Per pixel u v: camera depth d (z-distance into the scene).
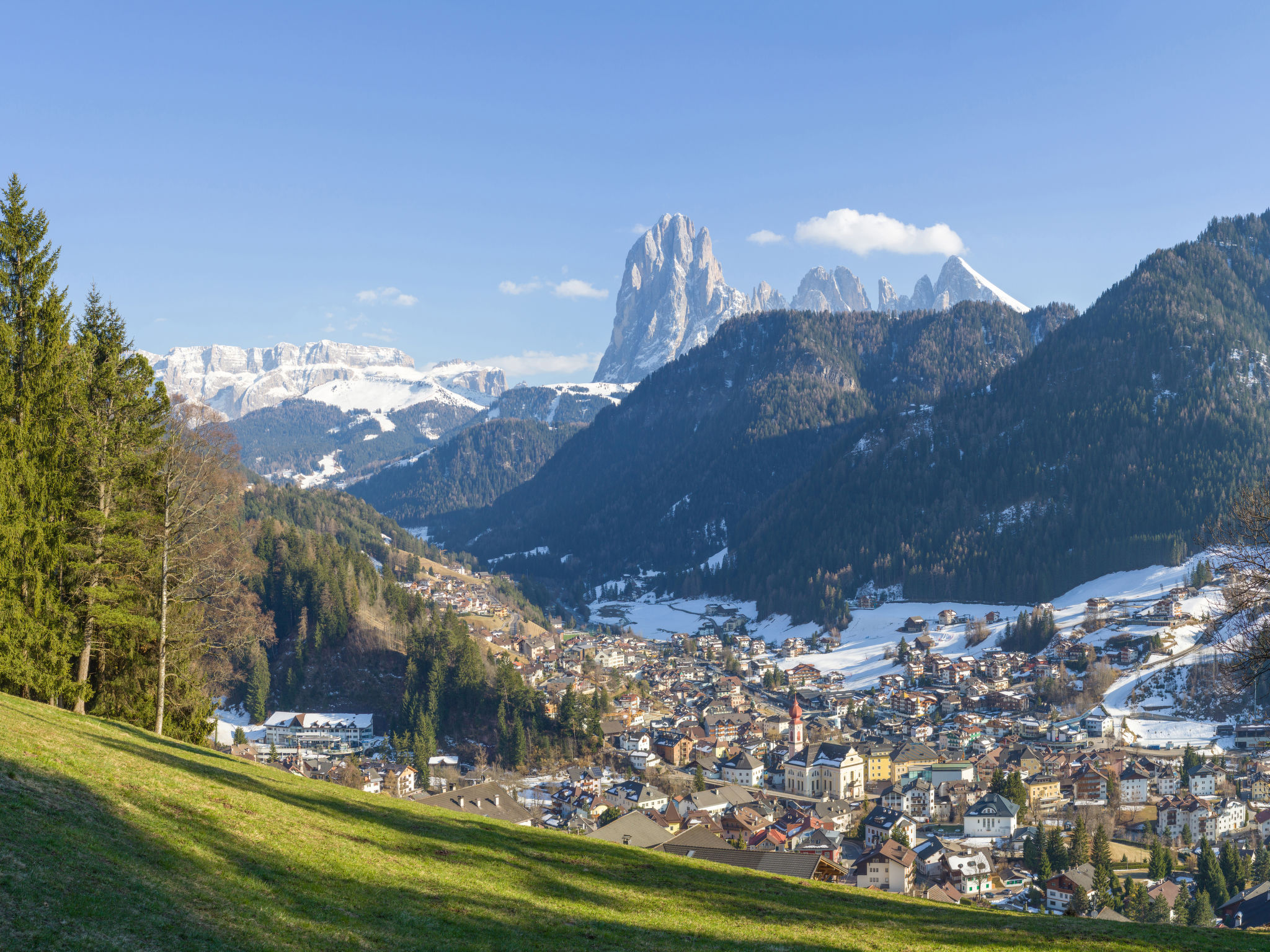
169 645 53.25
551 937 27.38
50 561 45.34
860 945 31.70
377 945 23.28
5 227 49.69
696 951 28.52
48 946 17.59
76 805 25.73
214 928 21.19
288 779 46.00
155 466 50.81
